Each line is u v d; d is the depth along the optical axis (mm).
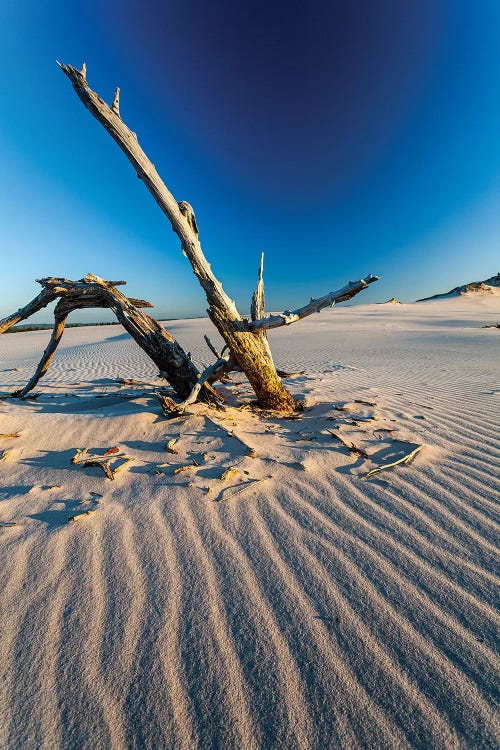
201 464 2797
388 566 1747
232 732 1082
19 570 1734
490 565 1734
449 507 2242
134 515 2168
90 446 3096
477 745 1019
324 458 2914
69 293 4090
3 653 1327
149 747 1048
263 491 2447
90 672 1258
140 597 1577
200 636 1389
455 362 8234
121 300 4000
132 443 3156
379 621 1439
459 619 1439
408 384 5859
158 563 1780
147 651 1329
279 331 19438
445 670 1237
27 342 17812
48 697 1181
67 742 1061
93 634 1399
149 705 1157
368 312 35562
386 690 1184
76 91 2904
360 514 2191
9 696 1183
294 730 1081
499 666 1240
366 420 3764
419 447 3064
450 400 4707
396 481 2576
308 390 5395
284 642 1359
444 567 1731
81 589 1620
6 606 1533
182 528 2051
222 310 3666
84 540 1943
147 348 4055
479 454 2979
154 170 3250
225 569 1740
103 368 8898
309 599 1556
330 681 1216
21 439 3166
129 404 4133
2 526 2070
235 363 4086
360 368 7707
